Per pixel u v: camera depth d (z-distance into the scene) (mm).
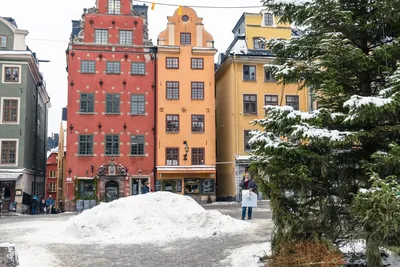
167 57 38844
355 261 8391
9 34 37188
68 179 36219
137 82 38594
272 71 9445
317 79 8930
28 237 14266
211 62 39406
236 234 14117
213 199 37875
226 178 40688
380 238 7031
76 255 11078
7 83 36188
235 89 39406
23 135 35875
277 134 8656
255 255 9750
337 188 8430
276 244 8578
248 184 18391
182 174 37844
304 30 9664
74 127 36969
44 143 53312
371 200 6508
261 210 25188
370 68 8594
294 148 8023
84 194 36344
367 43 9391
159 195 17438
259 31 42188
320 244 7906
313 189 8453
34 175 42281
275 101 40000
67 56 39469
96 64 38031
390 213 6375
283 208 8375
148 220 15531
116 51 38469
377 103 7250
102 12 38625
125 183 37062
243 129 39000
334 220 8398
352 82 9125
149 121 38344
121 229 14969
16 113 36062
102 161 37031
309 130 7777
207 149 38344
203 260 9969
